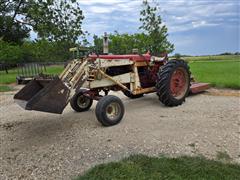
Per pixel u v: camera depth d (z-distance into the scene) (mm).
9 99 8102
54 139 4344
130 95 6867
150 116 5242
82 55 5266
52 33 21000
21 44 34188
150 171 3049
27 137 4523
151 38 19109
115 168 3156
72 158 3631
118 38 20844
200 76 10070
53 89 4195
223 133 4164
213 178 2865
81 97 5863
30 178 3221
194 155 3465
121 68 5723
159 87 5773
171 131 4332
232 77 9633
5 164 3594
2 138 4531
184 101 6238
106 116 4688
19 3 30250
